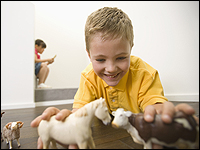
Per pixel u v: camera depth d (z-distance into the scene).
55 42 3.22
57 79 3.18
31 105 1.70
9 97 1.64
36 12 3.06
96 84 0.89
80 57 3.51
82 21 3.54
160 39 1.75
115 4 2.45
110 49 0.56
